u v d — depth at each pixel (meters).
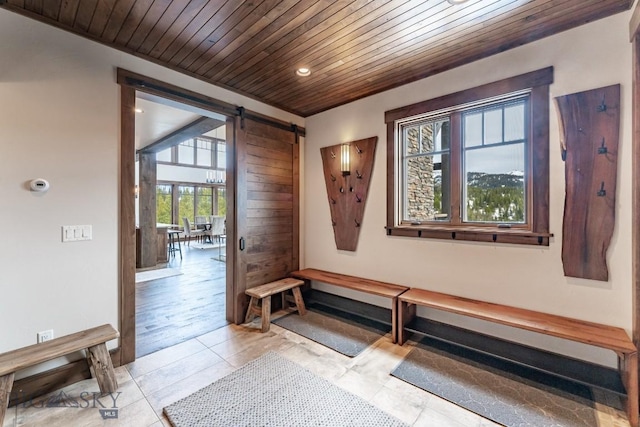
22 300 1.98
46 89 2.07
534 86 2.34
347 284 3.19
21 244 1.98
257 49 2.46
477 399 1.95
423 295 2.78
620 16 2.00
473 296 2.67
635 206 1.89
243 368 2.34
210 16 2.01
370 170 3.39
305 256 4.16
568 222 2.20
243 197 3.36
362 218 3.49
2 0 1.87
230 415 1.82
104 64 2.32
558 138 2.24
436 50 2.48
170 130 5.04
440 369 2.31
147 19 2.05
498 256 2.54
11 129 1.94
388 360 2.45
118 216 2.39
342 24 2.12
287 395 2.01
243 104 3.38
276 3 1.89
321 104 3.71
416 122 3.15
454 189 2.84
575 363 2.22
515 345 2.50
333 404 1.91
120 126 2.40
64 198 2.14
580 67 2.15
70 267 2.17
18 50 1.96
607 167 2.05
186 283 5.01
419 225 3.09
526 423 1.74
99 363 2.01
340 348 2.66
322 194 3.94
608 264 2.07
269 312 3.09
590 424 1.72
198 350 2.64
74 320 2.18
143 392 2.05
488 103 2.64
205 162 12.85
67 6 1.92
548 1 1.89
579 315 2.18
